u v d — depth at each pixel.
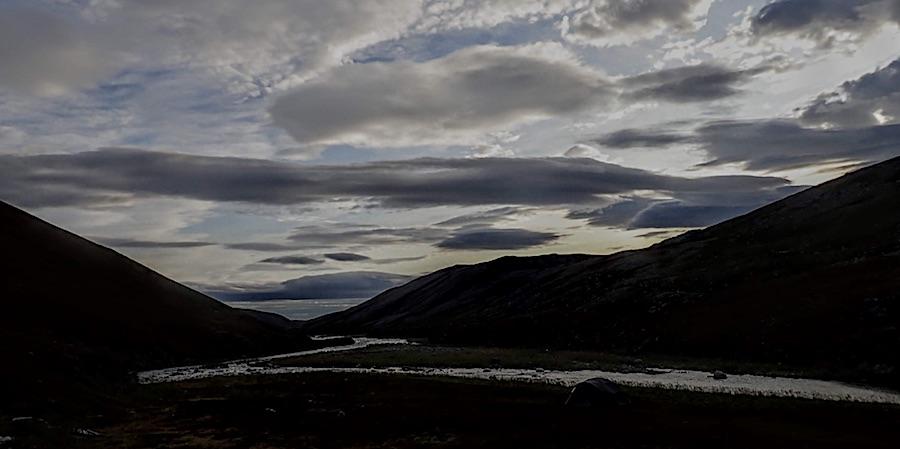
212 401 47.31
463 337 125.75
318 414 38.53
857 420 33.25
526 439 29.47
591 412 36.72
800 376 55.59
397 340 158.50
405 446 29.12
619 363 71.31
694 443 27.64
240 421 37.31
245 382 61.38
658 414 35.72
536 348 100.56
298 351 126.88
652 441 28.19
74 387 44.69
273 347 125.12
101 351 80.50
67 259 114.19
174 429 35.28
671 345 78.62
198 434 33.56
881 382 49.84
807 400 40.62
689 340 77.12
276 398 47.88
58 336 77.69
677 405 39.03
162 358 91.69
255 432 33.66
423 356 87.69
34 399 38.09
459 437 30.70
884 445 26.94
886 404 39.12
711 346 72.94
